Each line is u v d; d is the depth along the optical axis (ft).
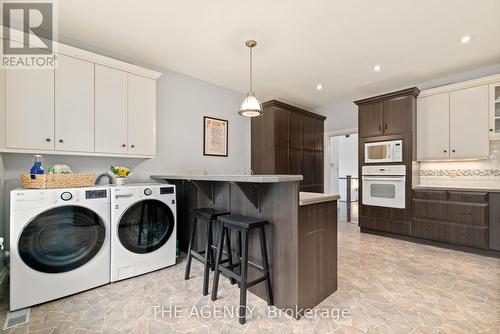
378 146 12.19
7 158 7.16
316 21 7.16
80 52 7.45
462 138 10.37
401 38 8.06
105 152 8.02
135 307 5.87
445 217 10.15
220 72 11.01
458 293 6.43
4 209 7.02
